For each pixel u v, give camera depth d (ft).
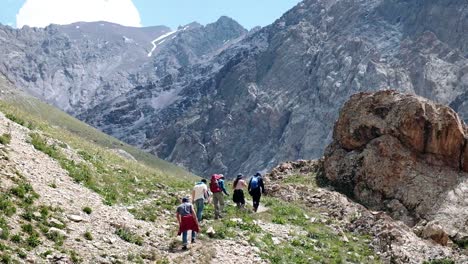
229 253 77.61
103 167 113.91
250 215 106.01
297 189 146.92
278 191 146.82
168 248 74.13
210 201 108.58
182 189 122.01
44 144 102.99
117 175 112.68
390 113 162.50
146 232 77.20
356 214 124.36
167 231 82.17
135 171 129.29
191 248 75.56
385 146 156.46
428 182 146.92
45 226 65.82
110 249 66.54
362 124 166.09
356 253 96.48
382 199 149.38
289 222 108.78
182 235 78.18
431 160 153.69
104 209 81.71
